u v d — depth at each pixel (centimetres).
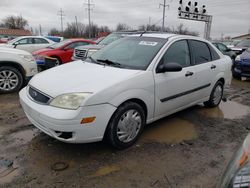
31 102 336
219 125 465
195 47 477
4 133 396
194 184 288
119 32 950
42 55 966
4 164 311
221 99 598
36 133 398
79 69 379
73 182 282
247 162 167
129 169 310
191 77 446
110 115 321
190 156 347
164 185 284
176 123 464
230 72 580
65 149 349
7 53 622
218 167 323
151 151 354
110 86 320
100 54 449
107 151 348
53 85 328
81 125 302
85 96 303
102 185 279
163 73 389
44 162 318
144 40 439
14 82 639
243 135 424
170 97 409
